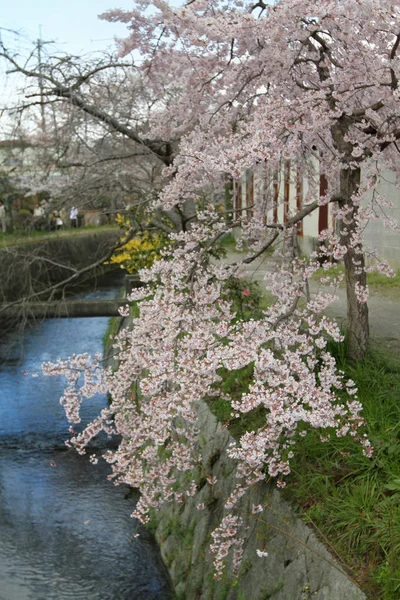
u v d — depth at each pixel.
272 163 5.42
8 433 9.91
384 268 5.21
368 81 5.36
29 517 7.33
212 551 4.63
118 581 5.95
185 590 5.34
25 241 10.57
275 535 4.14
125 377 4.83
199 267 4.99
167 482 5.07
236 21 5.08
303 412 3.56
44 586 5.96
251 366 6.22
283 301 5.16
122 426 5.08
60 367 4.88
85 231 23.55
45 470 8.62
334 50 5.86
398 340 7.07
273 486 4.43
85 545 6.68
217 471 5.48
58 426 10.18
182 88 7.32
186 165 5.11
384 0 4.61
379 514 3.64
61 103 7.95
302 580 3.61
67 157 8.72
